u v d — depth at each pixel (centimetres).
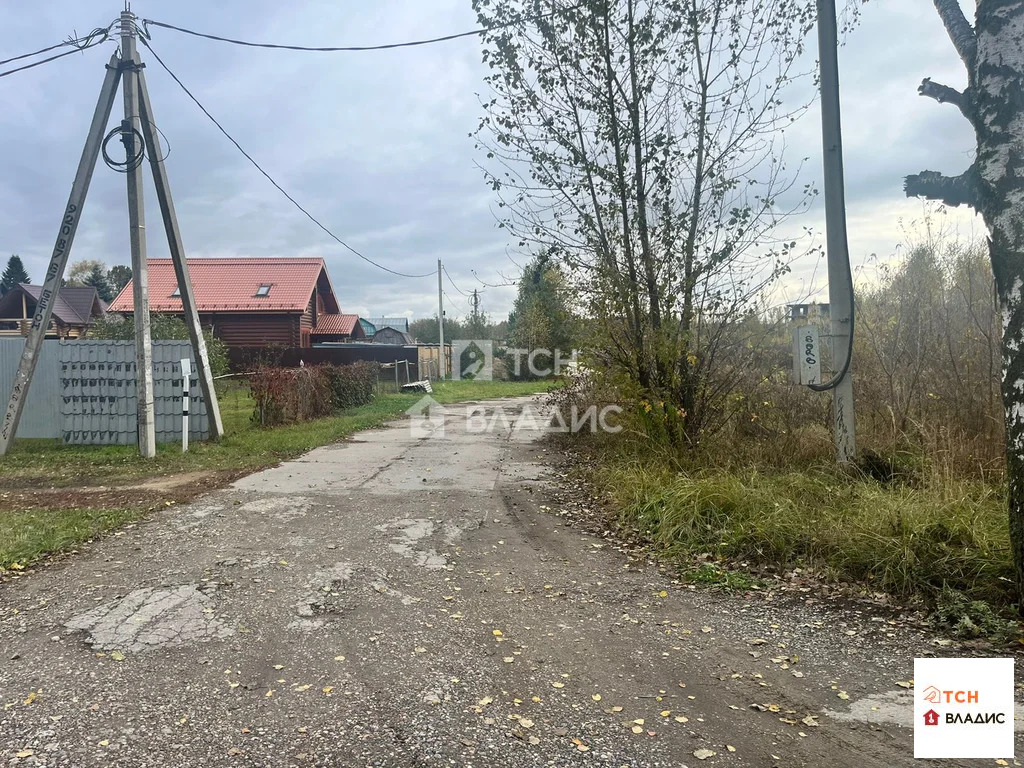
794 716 300
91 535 581
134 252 979
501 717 298
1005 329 393
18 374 1028
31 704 307
